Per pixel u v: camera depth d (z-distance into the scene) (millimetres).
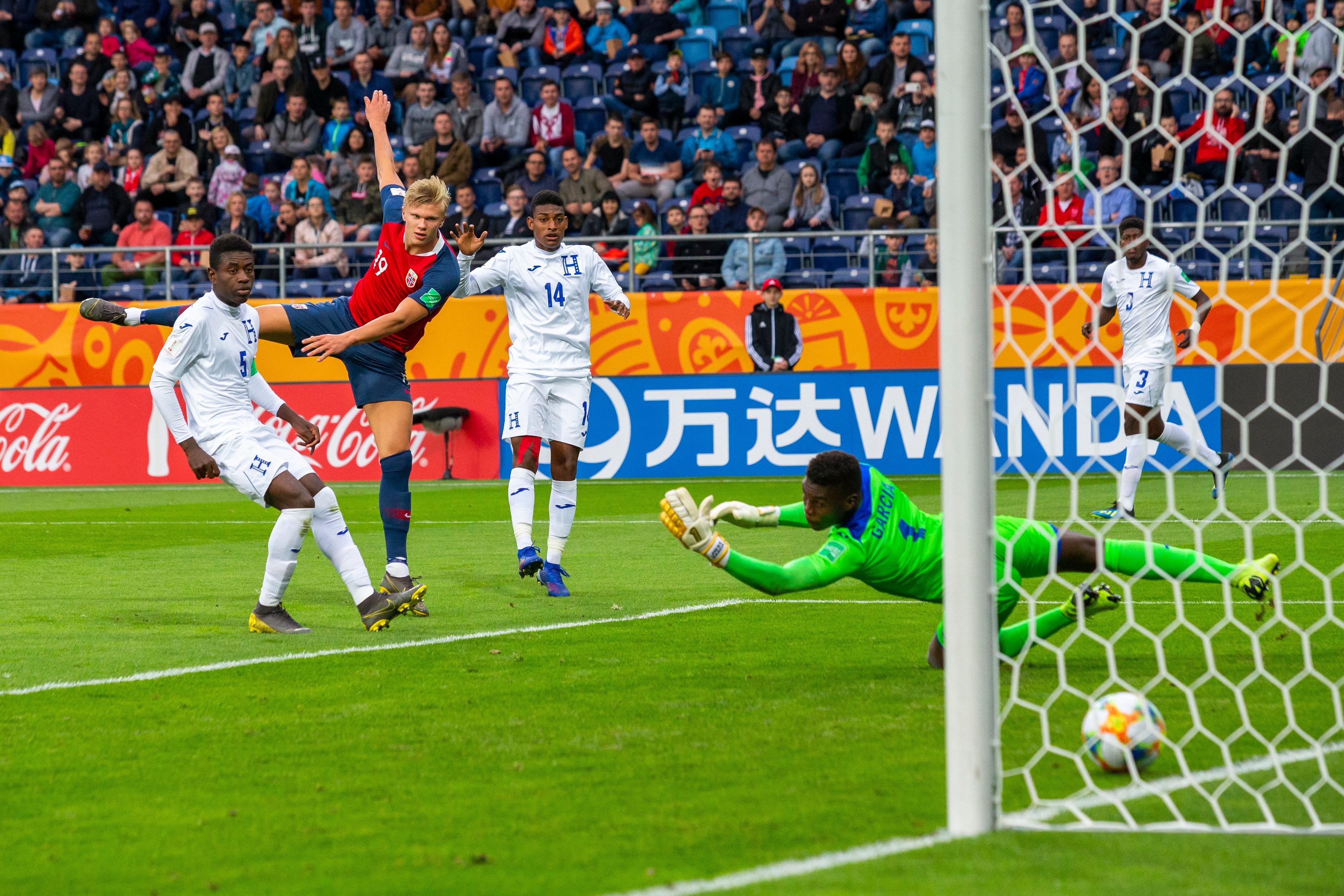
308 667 12578
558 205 17719
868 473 11273
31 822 7895
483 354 36969
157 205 43500
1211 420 33219
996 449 8219
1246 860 6918
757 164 42188
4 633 14664
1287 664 11945
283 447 14773
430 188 15508
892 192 38938
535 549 17250
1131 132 34531
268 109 44781
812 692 11203
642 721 10242
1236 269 34781
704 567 19703
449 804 8148
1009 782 8477
